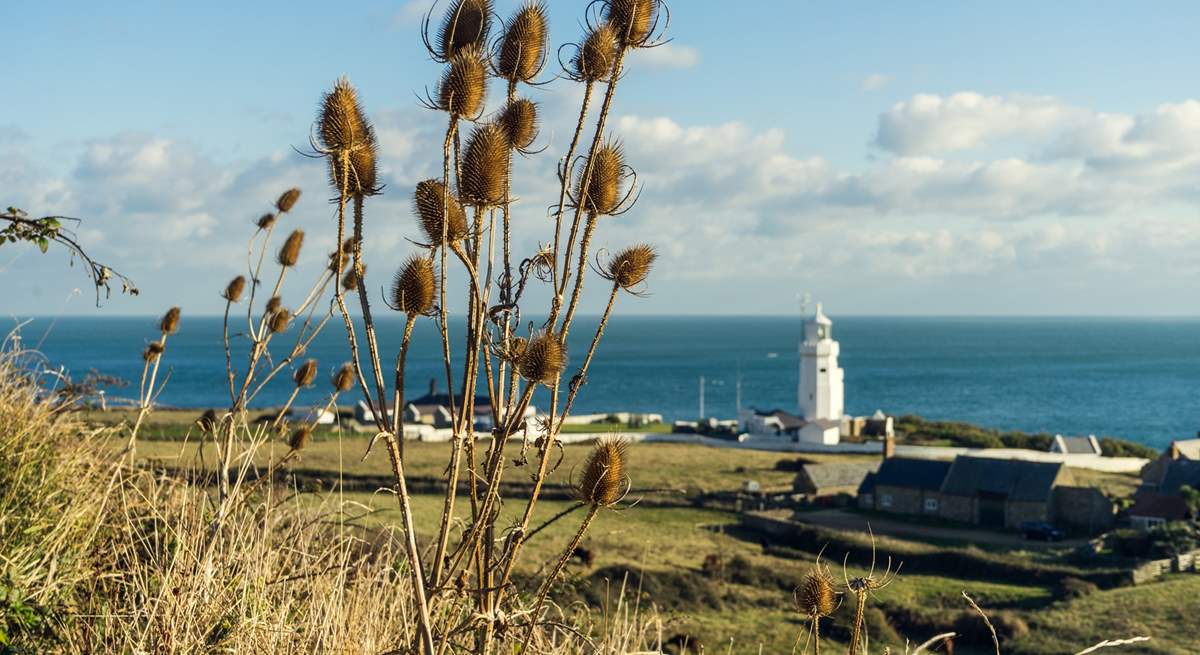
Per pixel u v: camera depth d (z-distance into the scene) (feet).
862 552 145.89
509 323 11.06
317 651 16.42
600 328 11.06
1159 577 131.23
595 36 11.07
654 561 103.65
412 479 140.05
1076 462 266.57
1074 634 98.32
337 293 10.40
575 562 40.96
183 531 19.40
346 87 10.71
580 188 10.98
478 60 10.73
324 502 21.49
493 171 10.50
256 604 16.69
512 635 12.40
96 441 25.48
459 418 10.94
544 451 10.80
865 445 286.05
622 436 10.88
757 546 150.71
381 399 10.25
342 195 10.44
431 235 10.63
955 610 104.32
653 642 17.97
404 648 11.20
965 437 308.40
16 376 25.34
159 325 23.36
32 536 19.74
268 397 360.48
